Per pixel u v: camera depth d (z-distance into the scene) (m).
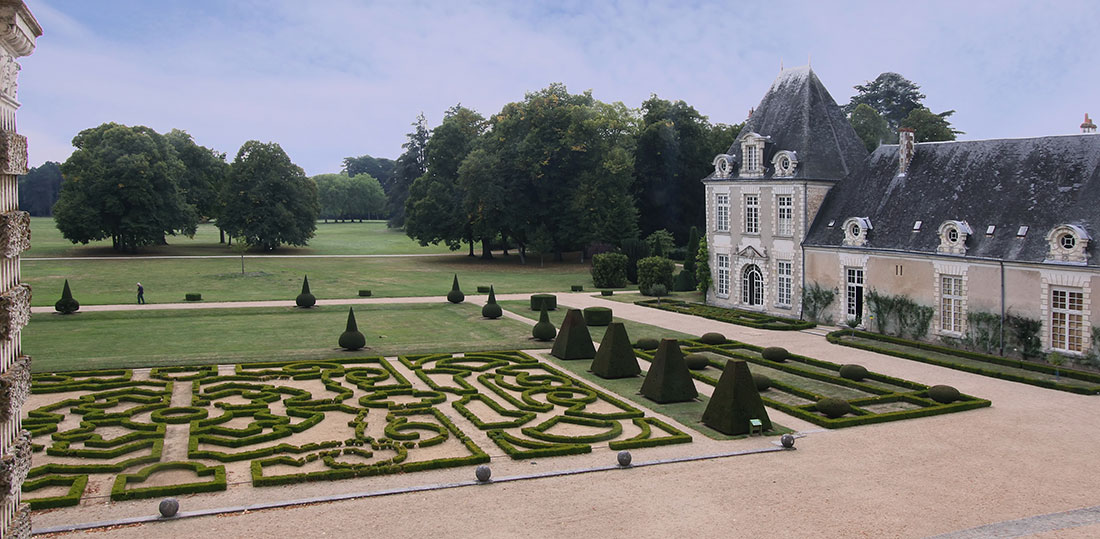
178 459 24.17
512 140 102.75
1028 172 39.88
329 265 97.44
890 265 44.75
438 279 83.56
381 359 39.47
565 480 22.14
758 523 18.84
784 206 52.53
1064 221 36.72
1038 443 25.59
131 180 102.31
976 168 42.62
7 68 12.12
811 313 50.91
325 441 25.59
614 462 23.91
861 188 49.22
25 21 12.30
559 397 32.09
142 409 29.75
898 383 34.19
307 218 117.62
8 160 11.97
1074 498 20.50
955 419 28.83
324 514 19.44
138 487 21.33
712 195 59.03
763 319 51.75
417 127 153.25
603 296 68.06
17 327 12.55
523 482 21.98
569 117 99.75
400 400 31.72
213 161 129.50
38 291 66.75
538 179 100.69
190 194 123.69
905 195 45.81
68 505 20.03
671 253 100.19
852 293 48.09
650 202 104.44
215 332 48.41
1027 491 21.05
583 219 96.94
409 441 26.16
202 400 31.05
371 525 18.70
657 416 29.75
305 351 41.22
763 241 54.28
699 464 23.62
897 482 21.83
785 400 32.34
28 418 28.14
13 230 12.34
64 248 109.56
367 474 22.61
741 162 56.75
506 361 39.56
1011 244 38.28
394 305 61.03
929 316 42.50
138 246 114.81
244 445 25.56
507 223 100.88
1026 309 37.44
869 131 92.88
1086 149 37.97
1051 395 32.25
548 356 41.47
